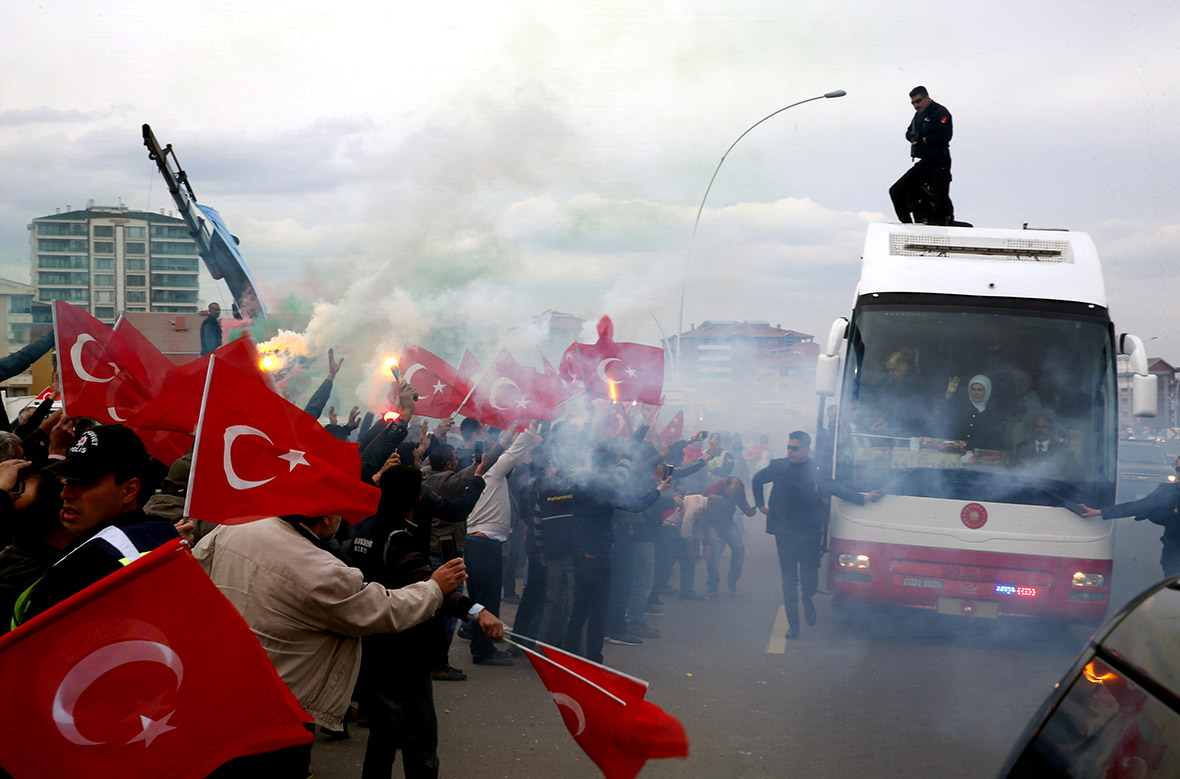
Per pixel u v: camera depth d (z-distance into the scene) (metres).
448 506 6.16
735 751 5.60
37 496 3.68
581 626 7.21
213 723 2.80
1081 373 8.71
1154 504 8.64
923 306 9.03
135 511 3.16
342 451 3.79
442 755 5.51
